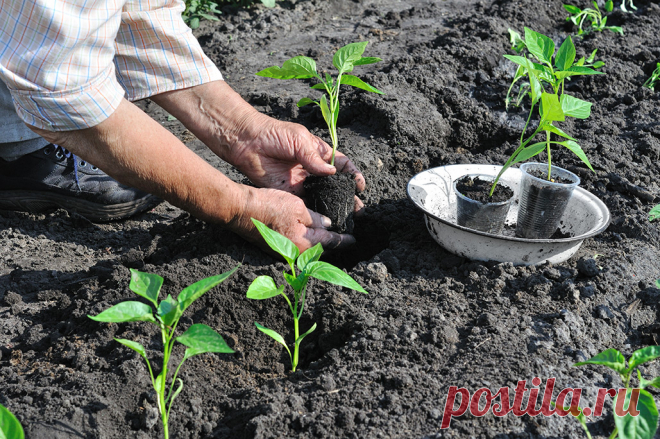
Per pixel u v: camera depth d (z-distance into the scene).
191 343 1.48
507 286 2.29
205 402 1.86
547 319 2.09
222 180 2.19
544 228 2.41
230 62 4.61
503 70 4.34
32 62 1.71
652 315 2.21
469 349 1.96
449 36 4.59
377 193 3.07
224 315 2.21
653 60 4.26
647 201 2.86
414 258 2.55
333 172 2.54
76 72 1.76
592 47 4.48
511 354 1.91
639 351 1.52
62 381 1.90
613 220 2.73
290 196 2.37
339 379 1.87
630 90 4.00
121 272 2.38
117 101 1.89
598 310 2.17
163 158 2.02
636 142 3.34
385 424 1.69
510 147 3.45
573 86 4.03
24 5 1.64
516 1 5.11
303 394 1.83
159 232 2.86
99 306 2.17
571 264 2.45
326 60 4.50
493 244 2.32
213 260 2.38
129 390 1.83
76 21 1.69
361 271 2.42
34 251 2.80
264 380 1.99
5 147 2.81
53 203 3.06
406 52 4.48
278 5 5.66
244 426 1.74
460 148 3.63
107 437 1.72
